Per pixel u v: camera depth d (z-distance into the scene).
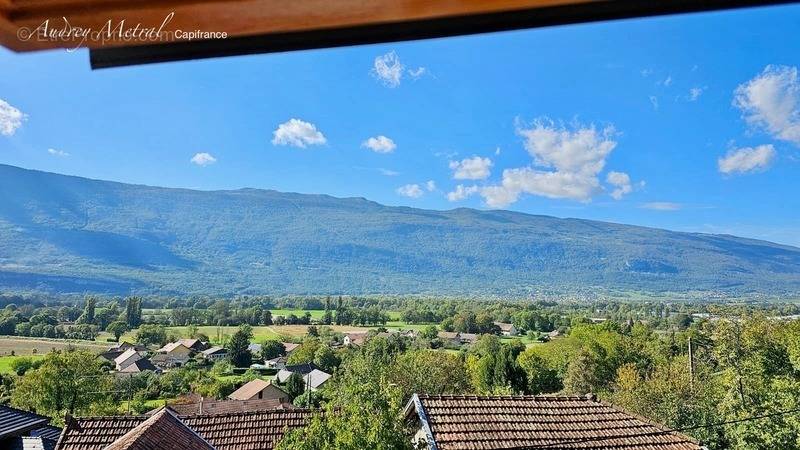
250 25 1.02
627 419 14.03
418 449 12.25
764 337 25.31
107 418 14.09
